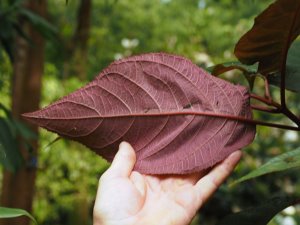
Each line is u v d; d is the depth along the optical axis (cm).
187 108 31
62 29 179
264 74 31
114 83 31
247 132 31
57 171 216
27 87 126
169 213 30
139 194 30
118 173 31
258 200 161
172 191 31
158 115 31
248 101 31
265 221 31
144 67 31
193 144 31
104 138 31
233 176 124
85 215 194
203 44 257
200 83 31
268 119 120
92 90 31
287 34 29
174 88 31
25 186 122
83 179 208
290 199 32
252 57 31
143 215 30
